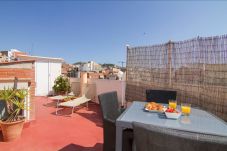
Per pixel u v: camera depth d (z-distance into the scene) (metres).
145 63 5.52
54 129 4.52
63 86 9.35
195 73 4.05
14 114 3.97
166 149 1.14
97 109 7.05
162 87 4.93
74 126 4.82
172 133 1.12
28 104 4.57
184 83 4.32
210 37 3.71
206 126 1.99
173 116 2.23
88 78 8.87
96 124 5.05
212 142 1.03
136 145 1.31
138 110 2.66
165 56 4.87
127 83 6.29
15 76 4.23
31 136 4.00
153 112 2.54
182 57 4.39
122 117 2.24
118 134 2.10
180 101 4.43
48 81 10.74
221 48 3.50
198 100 3.97
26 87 4.47
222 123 2.13
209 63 3.73
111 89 7.36
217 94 3.56
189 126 1.96
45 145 3.57
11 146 3.48
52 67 10.94
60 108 7.08
